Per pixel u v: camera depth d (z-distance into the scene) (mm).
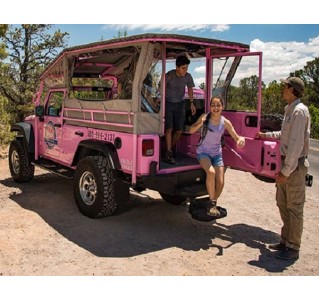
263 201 6957
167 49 5645
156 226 5430
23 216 5664
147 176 4863
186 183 5289
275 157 4879
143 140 4832
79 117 6074
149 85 5031
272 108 22172
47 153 7109
